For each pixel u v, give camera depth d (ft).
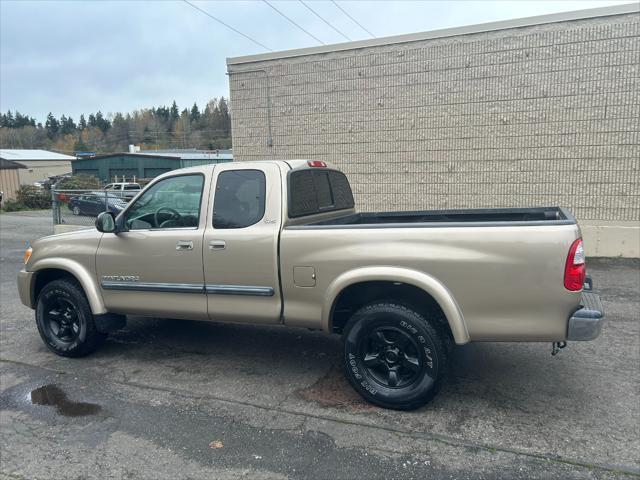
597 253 30.68
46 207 100.94
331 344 17.58
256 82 38.88
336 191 17.38
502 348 16.57
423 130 34.04
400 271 12.02
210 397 13.62
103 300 16.21
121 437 11.66
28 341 18.76
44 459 10.85
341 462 10.43
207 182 14.61
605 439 11.02
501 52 31.27
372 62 34.88
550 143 30.91
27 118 419.33
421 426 11.78
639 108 28.68
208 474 10.15
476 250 11.51
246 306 14.06
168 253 14.83
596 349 16.31
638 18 28.04
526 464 10.19
